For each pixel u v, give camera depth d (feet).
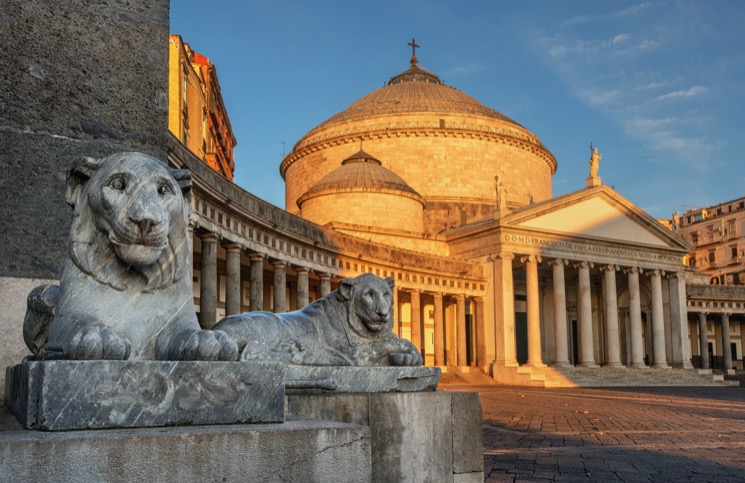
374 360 25.52
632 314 209.15
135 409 12.58
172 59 137.08
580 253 200.03
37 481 10.88
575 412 88.58
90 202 15.34
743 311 262.26
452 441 19.97
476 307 192.65
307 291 142.82
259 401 13.70
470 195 235.20
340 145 244.83
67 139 25.46
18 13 25.26
